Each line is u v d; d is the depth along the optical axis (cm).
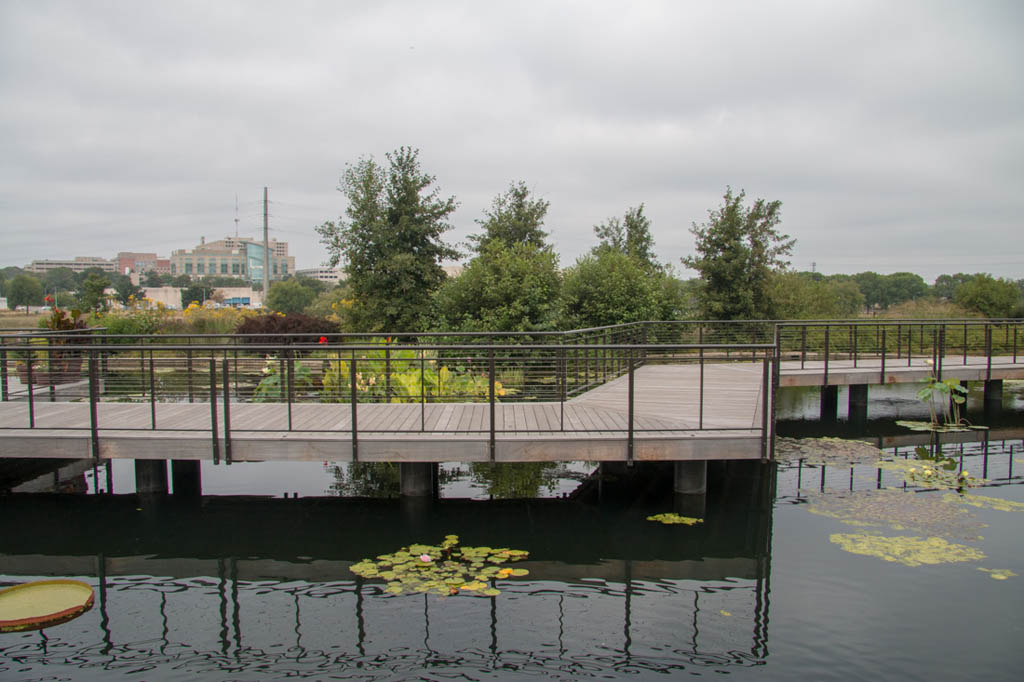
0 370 853
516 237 1962
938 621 450
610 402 861
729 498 721
